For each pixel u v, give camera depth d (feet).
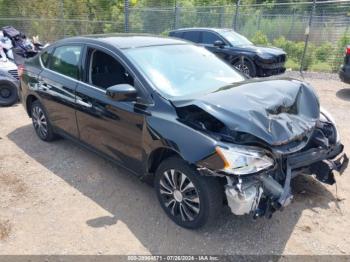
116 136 13.07
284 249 10.61
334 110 25.80
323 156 11.76
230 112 10.29
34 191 13.58
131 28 58.54
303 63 43.27
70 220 11.84
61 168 15.34
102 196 13.24
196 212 10.78
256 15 54.49
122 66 12.91
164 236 11.09
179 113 11.09
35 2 63.98
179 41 15.31
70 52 15.39
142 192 13.47
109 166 15.48
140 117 11.82
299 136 10.66
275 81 12.43
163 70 12.93
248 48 34.86
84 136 14.89
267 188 10.12
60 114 15.93
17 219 11.87
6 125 21.01
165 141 10.79
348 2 44.27
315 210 12.46
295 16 50.49
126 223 11.69
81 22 61.00
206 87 12.84
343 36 44.19
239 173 9.61
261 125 10.14
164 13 57.31
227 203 10.96
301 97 11.94
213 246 10.68
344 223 11.84
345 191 13.70
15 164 15.75
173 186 11.30
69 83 14.96
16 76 25.29
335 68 43.80
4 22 60.90
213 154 9.82
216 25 57.31
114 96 11.64
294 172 11.14
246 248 10.62
